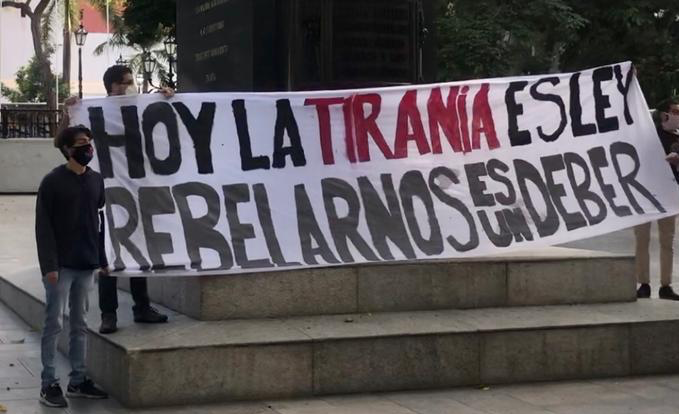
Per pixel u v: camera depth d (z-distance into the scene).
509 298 8.04
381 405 6.71
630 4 21.53
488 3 20.72
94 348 7.28
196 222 7.61
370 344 7.02
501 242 8.19
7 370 7.89
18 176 28.58
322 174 8.02
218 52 10.27
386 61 9.54
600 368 7.62
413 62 9.68
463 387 7.26
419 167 8.25
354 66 9.44
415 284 7.78
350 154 8.12
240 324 7.25
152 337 6.89
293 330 7.10
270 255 7.58
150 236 7.48
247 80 9.57
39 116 29.53
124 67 7.88
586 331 7.55
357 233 7.90
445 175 8.30
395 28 9.59
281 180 7.92
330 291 7.58
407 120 8.28
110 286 7.14
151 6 25.89
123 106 7.70
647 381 7.55
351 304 7.63
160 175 7.70
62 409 6.57
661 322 7.76
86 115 7.66
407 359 7.11
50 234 6.55
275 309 7.46
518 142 8.54
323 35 9.38
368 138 8.17
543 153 8.56
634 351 7.70
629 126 8.73
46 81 46.34
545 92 8.63
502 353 7.34
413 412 6.55
